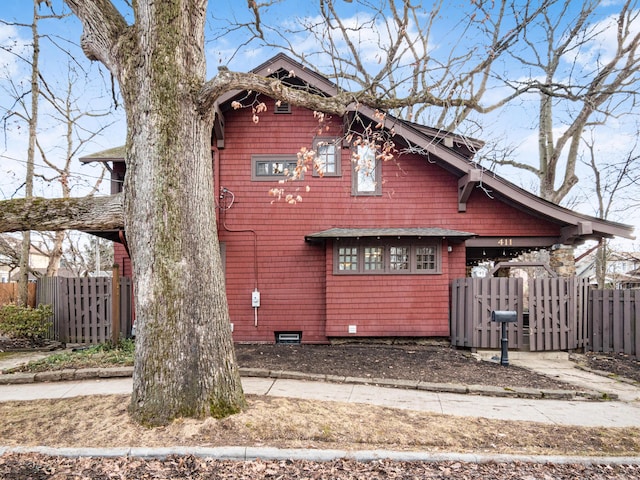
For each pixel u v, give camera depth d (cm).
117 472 373
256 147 1058
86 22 516
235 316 1039
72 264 3178
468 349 947
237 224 1048
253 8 698
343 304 995
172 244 471
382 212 1058
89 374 668
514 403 577
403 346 976
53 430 450
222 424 449
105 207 530
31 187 1284
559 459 407
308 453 405
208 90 489
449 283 1022
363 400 570
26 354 891
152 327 465
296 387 627
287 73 1013
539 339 884
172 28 487
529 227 1045
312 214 1055
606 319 929
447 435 455
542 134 1642
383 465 396
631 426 492
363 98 607
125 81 494
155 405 453
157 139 477
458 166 973
